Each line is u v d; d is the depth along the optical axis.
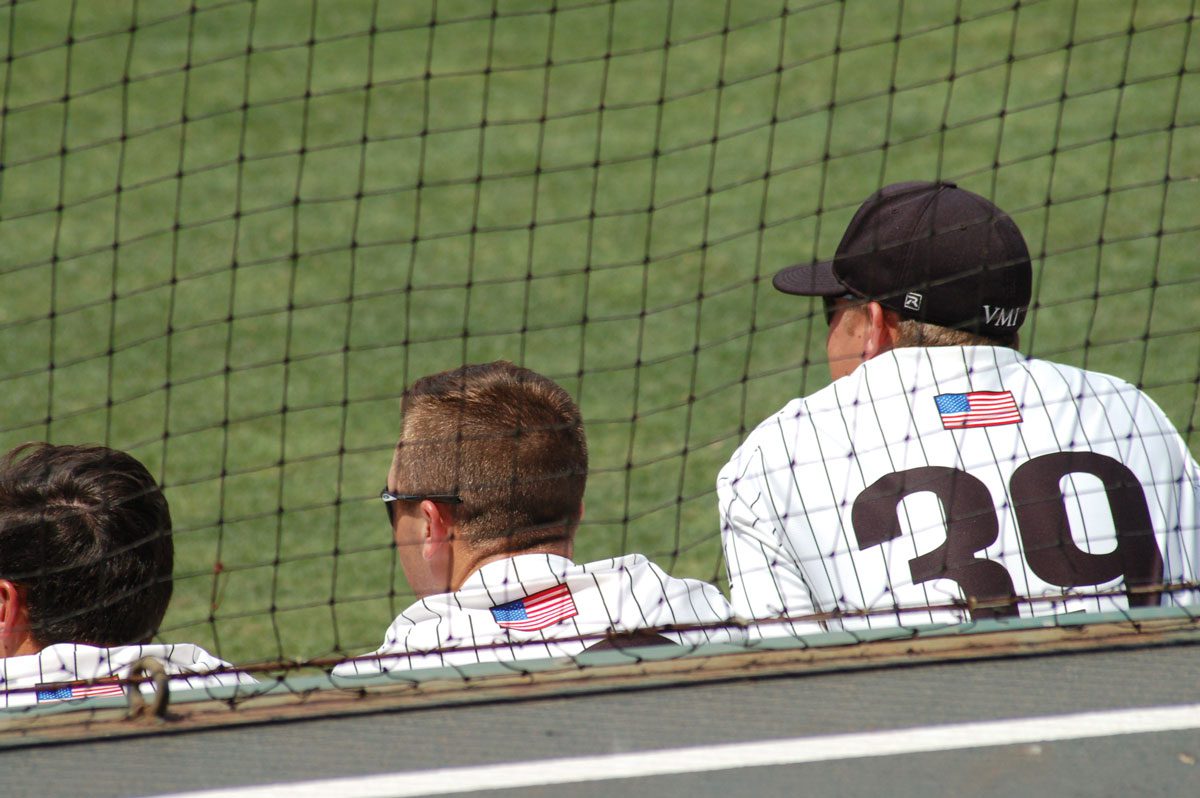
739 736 7.06
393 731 7.14
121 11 40.19
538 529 8.70
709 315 23.20
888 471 9.31
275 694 7.41
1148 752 6.91
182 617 14.89
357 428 19.66
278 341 22.80
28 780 6.82
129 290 24.98
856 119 33.22
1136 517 9.17
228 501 17.52
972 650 7.61
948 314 9.97
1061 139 30.86
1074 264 24.19
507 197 29.58
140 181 30.55
